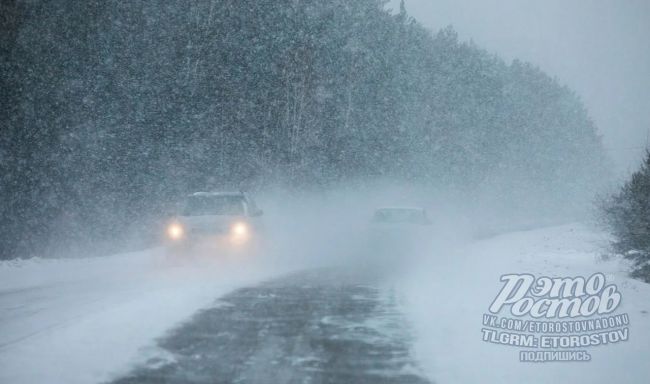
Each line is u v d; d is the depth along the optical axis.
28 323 22.98
